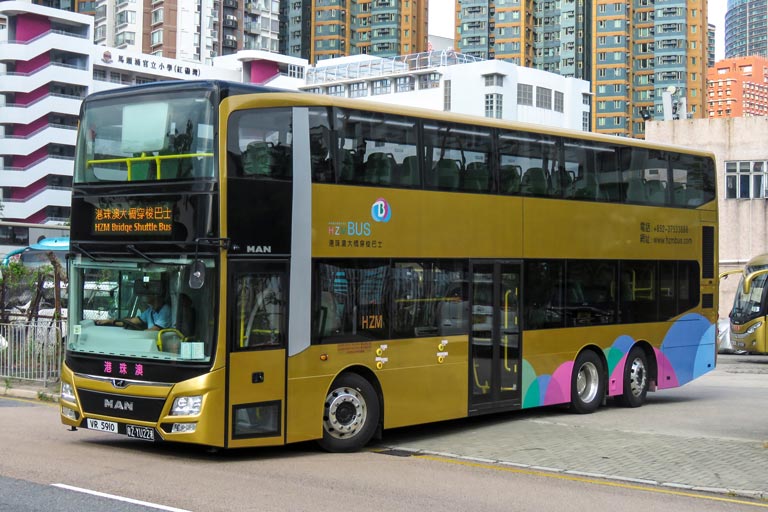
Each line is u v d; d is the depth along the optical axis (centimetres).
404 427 1388
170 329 1009
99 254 1073
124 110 1077
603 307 1560
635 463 1085
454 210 1280
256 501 821
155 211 1032
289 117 1081
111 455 1058
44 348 1652
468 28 15688
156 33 12019
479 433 1330
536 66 15488
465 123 1309
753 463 1088
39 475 911
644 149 1653
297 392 1071
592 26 14625
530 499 877
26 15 8444
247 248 1024
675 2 14275
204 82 1027
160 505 787
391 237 1191
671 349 1711
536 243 1421
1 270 1977
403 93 10338
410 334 1212
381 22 16212
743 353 3406
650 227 1659
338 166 1131
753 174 4159
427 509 816
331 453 1127
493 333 1341
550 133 1456
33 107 8288
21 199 8331
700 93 14288
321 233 1105
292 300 1070
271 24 13938
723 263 4184
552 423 1439
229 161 1013
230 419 1004
